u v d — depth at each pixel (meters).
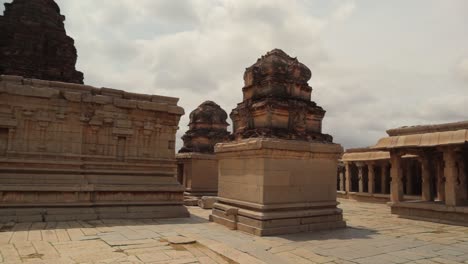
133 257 8.64
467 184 18.58
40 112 15.94
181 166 28.81
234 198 14.04
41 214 14.77
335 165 14.28
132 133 17.72
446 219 15.87
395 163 18.97
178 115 19.02
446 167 16.39
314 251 9.66
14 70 20.75
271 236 11.76
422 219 16.77
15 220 14.16
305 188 13.30
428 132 17.62
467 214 15.07
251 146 12.70
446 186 16.20
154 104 18.17
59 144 16.20
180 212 17.25
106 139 17.28
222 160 15.24
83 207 15.70
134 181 17.39
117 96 17.84
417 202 17.94
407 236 12.25
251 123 14.45
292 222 12.55
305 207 13.09
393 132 19.31
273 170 12.54
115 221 15.08
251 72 14.89
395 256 9.18
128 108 17.75
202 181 26.70
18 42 21.30
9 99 15.37
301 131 14.02
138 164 17.72
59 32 23.31
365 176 31.70
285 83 14.32
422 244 10.79
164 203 17.34
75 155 16.41
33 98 15.81
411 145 17.41
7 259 8.23
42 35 22.33
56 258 8.39
